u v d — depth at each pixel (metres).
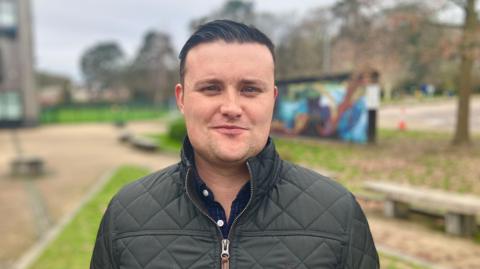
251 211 1.21
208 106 1.12
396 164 10.03
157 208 1.27
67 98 62.50
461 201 5.31
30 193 8.91
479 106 19.16
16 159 11.36
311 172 1.39
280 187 1.27
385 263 4.41
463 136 12.18
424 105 21.00
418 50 12.34
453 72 18.52
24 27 29.30
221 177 1.25
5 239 5.81
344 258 1.21
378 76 13.07
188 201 1.25
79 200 8.12
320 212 1.24
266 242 1.19
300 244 1.18
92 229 5.86
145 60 70.12
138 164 12.60
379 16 13.46
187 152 1.27
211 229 1.21
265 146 1.26
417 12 12.08
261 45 1.16
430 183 8.07
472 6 11.59
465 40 10.47
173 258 1.18
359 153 11.98
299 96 15.91
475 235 5.36
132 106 52.12
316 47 34.09
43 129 28.95
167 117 41.75
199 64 1.13
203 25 1.19
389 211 6.29
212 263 1.17
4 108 28.89
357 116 13.53
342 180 8.84
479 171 8.62
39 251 5.15
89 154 15.45
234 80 1.11
